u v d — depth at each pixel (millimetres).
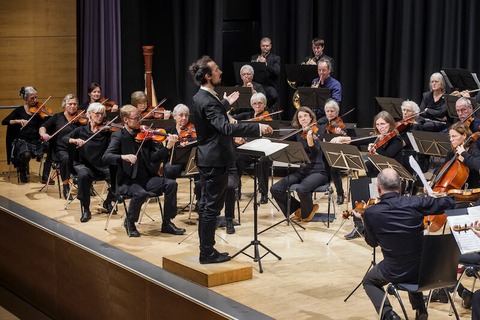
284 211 7223
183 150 6695
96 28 10297
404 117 8039
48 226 6777
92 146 7383
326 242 6543
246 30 11414
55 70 10430
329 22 11531
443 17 11109
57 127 8320
